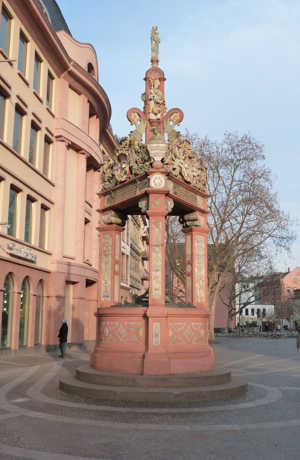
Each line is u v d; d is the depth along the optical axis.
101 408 7.44
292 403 8.20
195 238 11.41
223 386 8.67
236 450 5.26
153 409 7.40
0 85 18.33
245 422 6.64
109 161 11.40
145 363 8.91
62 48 23.80
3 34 19.22
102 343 10.07
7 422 6.50
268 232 34.41
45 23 21.83
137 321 9.51
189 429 6.19
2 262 18.02
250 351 23.34
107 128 32.81
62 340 18.34
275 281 51.59
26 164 20.64
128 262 42.41
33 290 21.02
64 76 24.94
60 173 24.19
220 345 29.34
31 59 21.66
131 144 10.80
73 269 24.58
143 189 10.16
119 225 11.73
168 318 9.44
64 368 14.01
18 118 20.53
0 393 9.01
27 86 21.06
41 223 22.89
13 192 19.77
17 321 19.22
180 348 9.45
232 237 34.75
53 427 6.22
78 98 26.78
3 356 18.00
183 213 11.70
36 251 21.56
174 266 35.19
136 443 5.51
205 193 11.49
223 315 67.50
